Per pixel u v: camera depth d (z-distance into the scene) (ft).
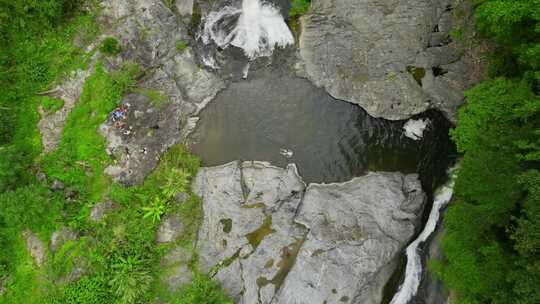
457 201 59.52
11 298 67.51
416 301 64.23
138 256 68.39
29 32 75.15
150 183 74.13
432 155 74.59
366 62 76.13
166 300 68.23
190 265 69.92
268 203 72.74
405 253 69.51
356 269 66.90
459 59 72.90
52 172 72.23
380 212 70.49
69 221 70.33
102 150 74.64
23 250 69.46
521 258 43.75
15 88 74.23
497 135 52.26
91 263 68.33
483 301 50.19
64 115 75.05
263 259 69.56
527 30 52.65
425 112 75.77
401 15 73.67
